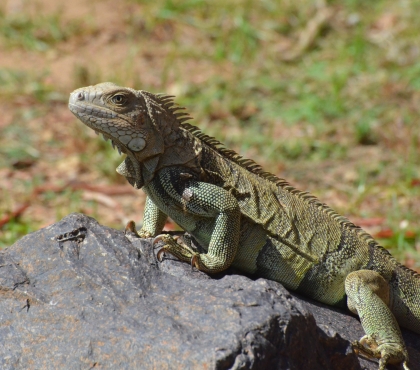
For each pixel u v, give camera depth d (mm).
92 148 21719
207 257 9188
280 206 9977
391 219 17078
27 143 22078
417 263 15484
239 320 7953
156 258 9227
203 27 28109
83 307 8508
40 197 19125
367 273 9805
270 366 7793
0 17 28672
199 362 7547
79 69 24469
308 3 28875
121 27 28219
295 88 24359
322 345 8523
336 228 10148
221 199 9211
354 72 24984
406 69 24781
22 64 26297
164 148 9398
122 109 9117
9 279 8938
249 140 21766
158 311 8297
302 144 21516
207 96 24031
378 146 21344
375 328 9234
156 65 26203
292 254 9805
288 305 8336
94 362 8016
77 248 9219
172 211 9578
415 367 9469
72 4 29844
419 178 19422
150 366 7758
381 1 29281
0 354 8414
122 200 19172
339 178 19859
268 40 27359
